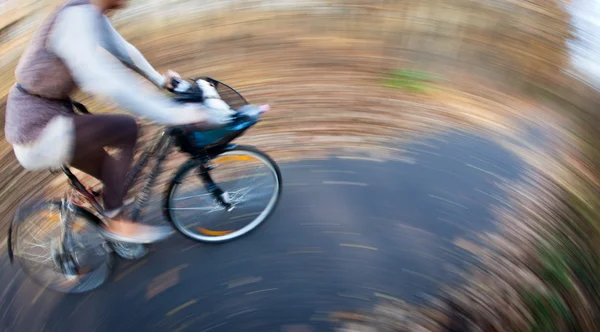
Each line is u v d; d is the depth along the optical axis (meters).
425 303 2.47
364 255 2.70
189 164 2.36
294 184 3.09
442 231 2.82
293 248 2.74
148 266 2.68
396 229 2.83
